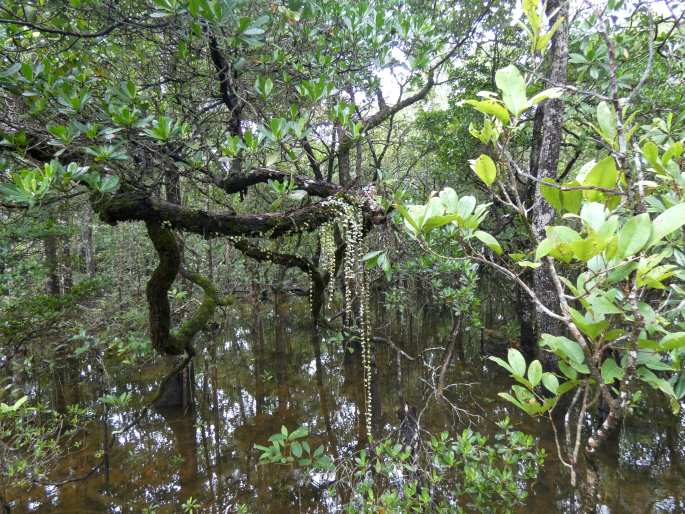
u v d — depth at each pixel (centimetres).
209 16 243
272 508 494
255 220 306
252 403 803
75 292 611
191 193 634
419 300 926
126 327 713
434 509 343
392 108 564
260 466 581
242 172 332
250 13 347
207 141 368
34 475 462
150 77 402
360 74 431
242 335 1226
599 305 123
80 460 588
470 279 470
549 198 146
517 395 162
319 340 1095
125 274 898
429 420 654
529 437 357
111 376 873
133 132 286
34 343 702
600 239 111
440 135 818
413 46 401
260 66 351
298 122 281
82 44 349
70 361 834
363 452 371
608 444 555
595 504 136
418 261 490
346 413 739
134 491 534
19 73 271
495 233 713
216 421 728
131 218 294
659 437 592
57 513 484
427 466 371
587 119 540
